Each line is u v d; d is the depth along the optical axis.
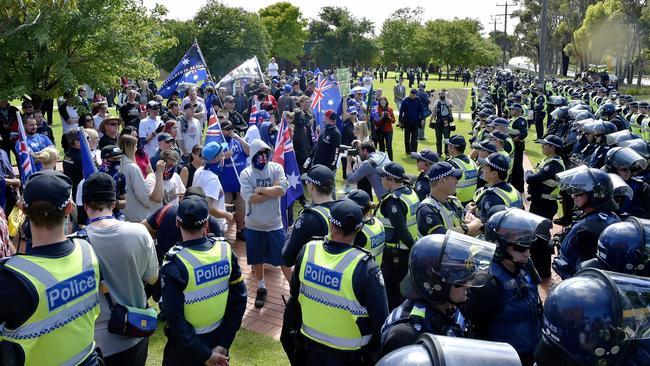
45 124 12.41
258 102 16.25
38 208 3.02
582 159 9.21
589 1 68.81
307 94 20.75
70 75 12.12
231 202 9.55
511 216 3.44
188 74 15.73
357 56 83.62
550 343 2.31
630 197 5.70
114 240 3.67
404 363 1.72
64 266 3.08
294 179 8.04
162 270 3.71
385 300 3.47
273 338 6.00
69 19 12.12
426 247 2.80
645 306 2.21
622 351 2.20
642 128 14.49
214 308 3.83
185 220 3.77
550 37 79.12
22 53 12.16
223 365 3.91
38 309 2.94
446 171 4.98
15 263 2.96
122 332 3.65
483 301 3.35
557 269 4.55
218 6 43.28
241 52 43.28
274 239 6.75
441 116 16.72
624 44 57.06
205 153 7.10
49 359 3.03
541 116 20.86
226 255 3.90
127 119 14.60
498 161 5.82
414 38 83.00
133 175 6.46
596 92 23.11
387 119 15.86
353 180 8.20
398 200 5.32
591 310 2.18
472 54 79.12
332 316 3.51
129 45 13.37
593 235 4.29
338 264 3.51
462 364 1.67
